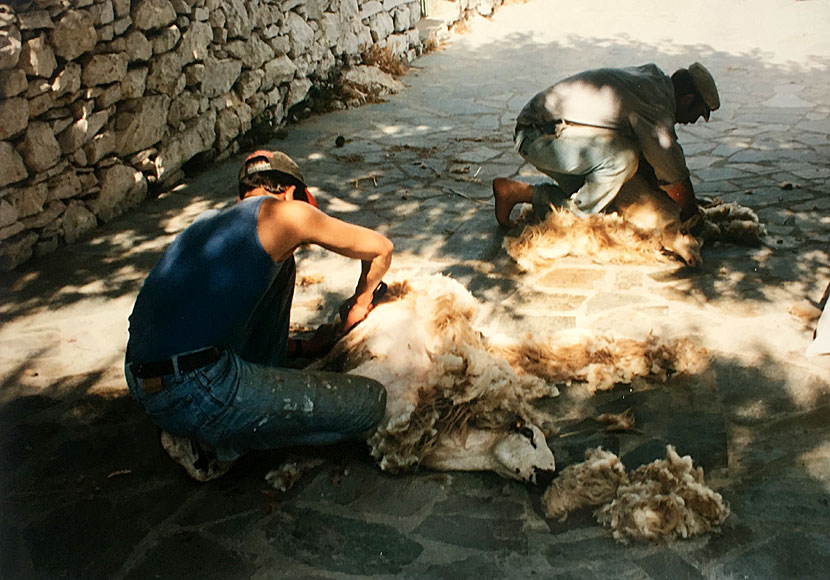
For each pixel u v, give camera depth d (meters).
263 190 2.65
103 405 3.14
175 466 2.77
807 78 8.65
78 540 2.44
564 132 4.04
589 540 2.34
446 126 7.29
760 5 13.02
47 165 4.53
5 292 4.18
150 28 5.33
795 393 2.96
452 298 3.00
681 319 3.55
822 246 4.27
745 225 4.28
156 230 4.99
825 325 3.16
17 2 4.21
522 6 13.85
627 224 4.23
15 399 3.19
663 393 3.02
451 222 4.90
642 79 3.96
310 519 2.48
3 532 2.48
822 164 5.71
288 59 7.32
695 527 2.33
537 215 4.48
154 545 2.41
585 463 2.54
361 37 9.09
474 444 2.61
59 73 4.55
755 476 2.55
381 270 2.79
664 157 3.92
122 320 3.85
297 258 4.43
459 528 2.42
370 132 7.16
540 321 3.61
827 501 2.44
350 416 2.53
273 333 2.77
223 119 6.32
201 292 2.35
